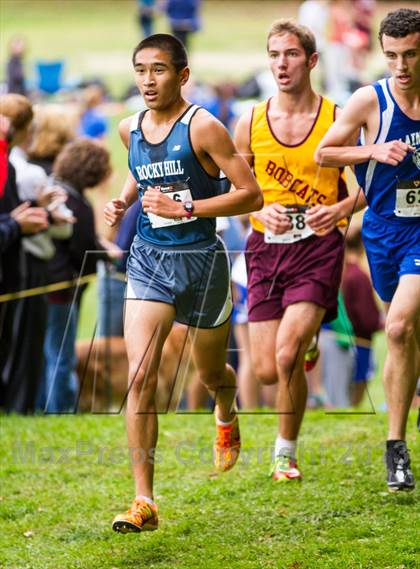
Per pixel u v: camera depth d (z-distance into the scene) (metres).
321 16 53.06
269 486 13.04
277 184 13.34
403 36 11.16
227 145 11.02
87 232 17.91
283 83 13.09
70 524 12.27
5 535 12.02
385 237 12.04
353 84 52.47
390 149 11.31
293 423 13.10
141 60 10.95
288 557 10.80
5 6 86.25
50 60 65.19
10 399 17.69
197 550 11.27
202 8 87.12
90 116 37.78
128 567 10.93
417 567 10.46
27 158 18.83
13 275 17.22
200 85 50.22
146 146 11.22
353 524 11.65
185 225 11.38
